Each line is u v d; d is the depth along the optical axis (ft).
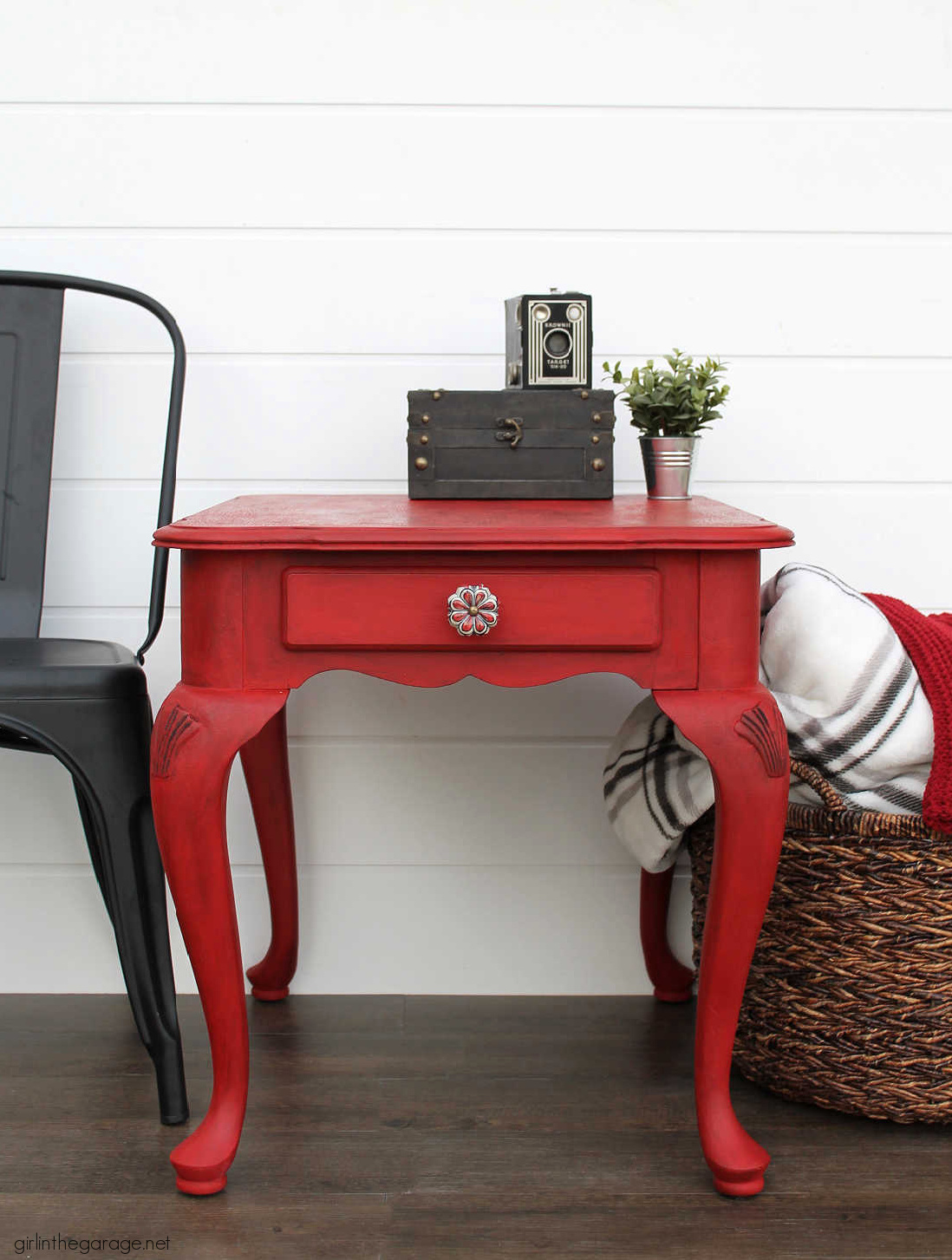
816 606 4.50
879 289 5.67
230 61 5.54
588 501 4.79
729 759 3.92
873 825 4.21
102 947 5.80
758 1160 4.06
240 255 5.64
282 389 5.70
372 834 5.82
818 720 4.39
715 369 4.85
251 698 3.93
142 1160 4.28
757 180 5.62
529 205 5.63
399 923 5.84
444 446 4.83
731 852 3.96
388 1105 4.67
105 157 5.58
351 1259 3.75
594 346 5.69
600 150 5.60
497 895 5.84
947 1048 4.33
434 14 5.53
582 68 5.56
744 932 4.00
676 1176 4.20
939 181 5.63
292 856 5.58
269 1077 4.90
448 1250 3.80
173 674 5.80
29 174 5.58
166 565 5.11
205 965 4.02
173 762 3.92
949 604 5.82
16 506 5.26
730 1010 4.07
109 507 5.74
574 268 5.65
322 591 3.88
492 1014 5.59
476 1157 4.31
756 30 5.55
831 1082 4.48
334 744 5.78
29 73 5.53
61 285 5.27
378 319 5.67
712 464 5.75
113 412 5.70
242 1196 4.07
